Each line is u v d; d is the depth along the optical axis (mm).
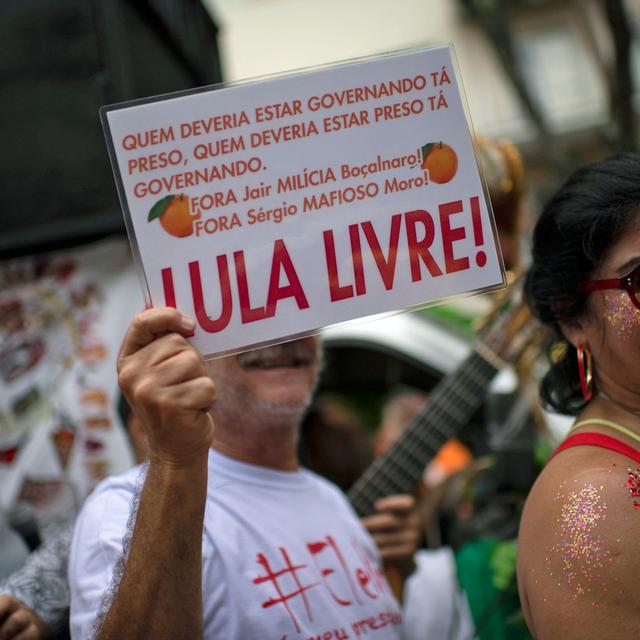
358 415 3812
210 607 1543
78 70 2662
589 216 1400
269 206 1398
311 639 1584
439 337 3691
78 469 2512
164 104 1390
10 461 2514
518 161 2434
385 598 1795
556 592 1229
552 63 10992
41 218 2643
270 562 1627
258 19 12133
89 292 2635
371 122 1433
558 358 1599
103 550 1511
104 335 2602
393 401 3635
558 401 1580
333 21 12078
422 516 2449
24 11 2682
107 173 2650
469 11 5434
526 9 10922
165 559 1284
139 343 1312
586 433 1372
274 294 1386
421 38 11766
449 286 1423
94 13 2660
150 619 1285
